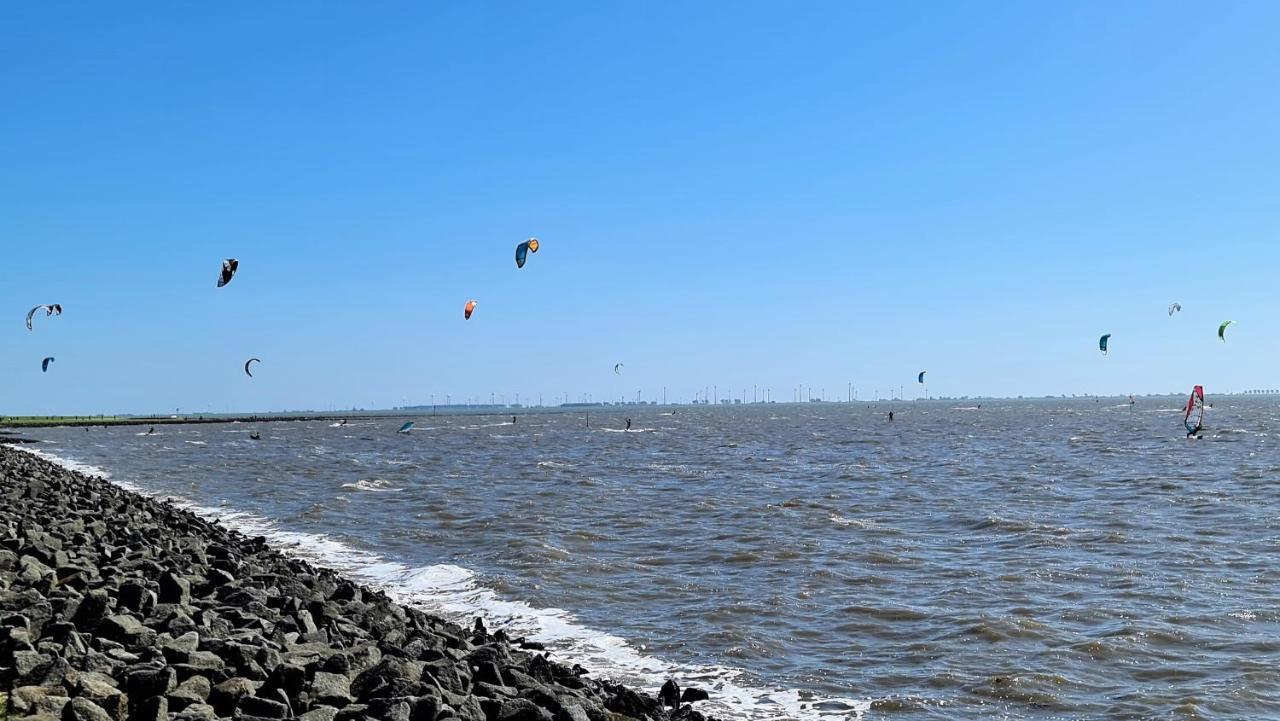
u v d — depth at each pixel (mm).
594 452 76438
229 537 25328
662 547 25203
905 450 71438
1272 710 12109
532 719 10234
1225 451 61938
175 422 176125
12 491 29734
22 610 12297
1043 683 13234
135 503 30844
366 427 164000
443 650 12797
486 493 40438
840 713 12312
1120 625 16125
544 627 16938
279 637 12766
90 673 10039
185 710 9430
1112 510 31359
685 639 15953
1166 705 12312
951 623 16500
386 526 30250
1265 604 17484
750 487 42094
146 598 13664
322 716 9625
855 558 22891
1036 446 73062
